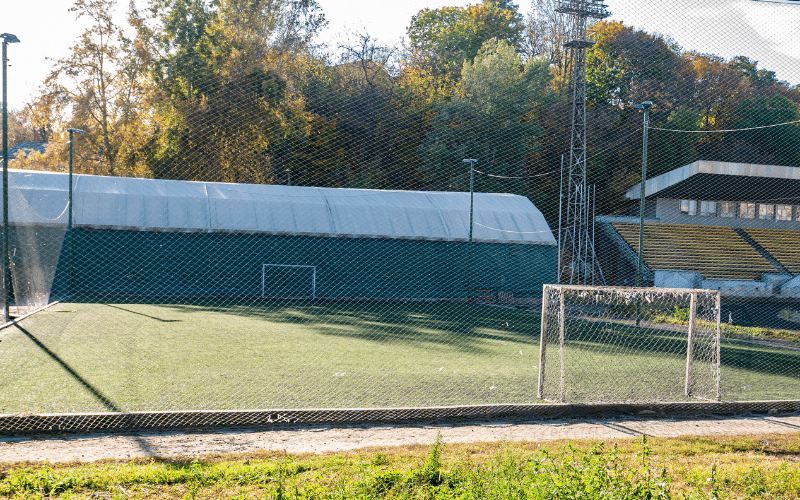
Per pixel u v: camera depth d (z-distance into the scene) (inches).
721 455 227.0
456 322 716.7
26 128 1820.9
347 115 1386.6
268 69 1289.4
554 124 1572.3
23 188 939.3
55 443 228.4
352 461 206.1
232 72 1298.0
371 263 1060.5
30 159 1574.8
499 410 281.1
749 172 1343.5
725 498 177.0
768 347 583.2
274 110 1267.2
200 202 1022.4
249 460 207.8
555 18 1777.8
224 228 991.0
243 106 1261.1
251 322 660.7
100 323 602.5
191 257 978.1
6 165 580.4
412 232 1084.5
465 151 1475.1
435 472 186.2
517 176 1513.3
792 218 1689.2
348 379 364.5
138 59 1471.5
